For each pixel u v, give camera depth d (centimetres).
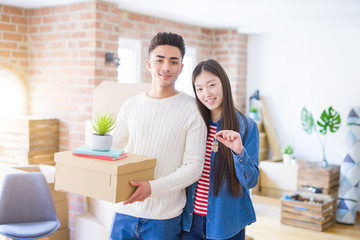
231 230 198
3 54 447
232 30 598
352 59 540
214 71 192
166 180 178
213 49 616
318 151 570
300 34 577
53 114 457
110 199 164
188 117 192
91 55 423
